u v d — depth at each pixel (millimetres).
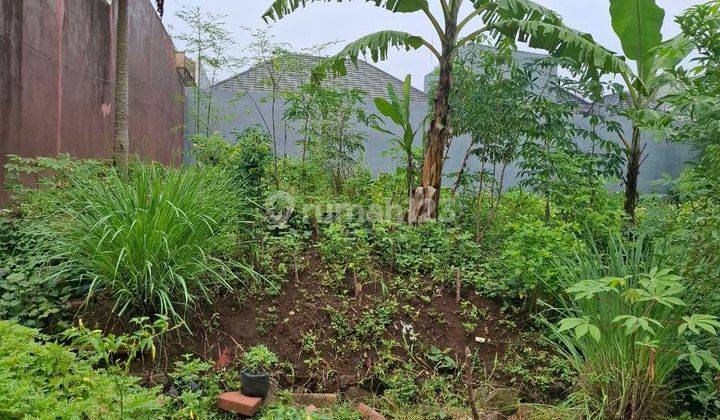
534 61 6359
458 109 6293
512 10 5605
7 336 2586
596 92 6312
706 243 3080
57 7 5738
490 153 6266
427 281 4586
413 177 6211
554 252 4129
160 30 10344
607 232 4934
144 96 9070
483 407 3455
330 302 4203
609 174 6668
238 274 4219
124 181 4152
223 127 11586
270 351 3744
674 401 3131
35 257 3672
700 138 3715
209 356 3602
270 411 2951
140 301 3602
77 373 2479
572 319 2729
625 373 3010
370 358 3811
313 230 5254
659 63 5926
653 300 2791
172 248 3617
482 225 5961
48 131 5539
